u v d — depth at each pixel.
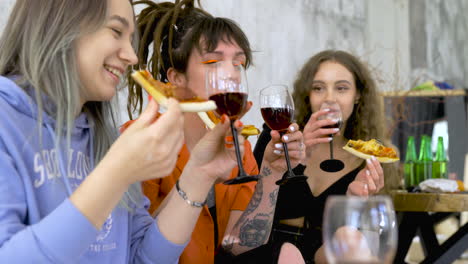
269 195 1.86
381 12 6.41
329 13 5.60
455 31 7.18
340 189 2.47
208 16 2.07
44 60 1.18
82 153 1.33
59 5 1.20
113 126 1.48
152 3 2.18
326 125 2.10
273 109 1.69
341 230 0.75
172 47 2.01
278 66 4.90
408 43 6.64
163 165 1.03
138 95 2.15
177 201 1.37
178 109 1.03
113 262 1.32
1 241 0.99
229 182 1.31
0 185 1.06
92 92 1.25
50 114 1.24
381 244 0.77
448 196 2.54
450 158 4.91
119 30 1.26
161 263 1.37
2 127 1.11
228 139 1.36
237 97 1.31
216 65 1.33
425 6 6.84
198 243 1.81
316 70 2.64
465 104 4.89
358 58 2.71
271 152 1.82
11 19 1.26
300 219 2.43
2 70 1.25
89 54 1.21
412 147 3.41
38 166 1.17
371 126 2.69
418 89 5.09
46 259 0.96
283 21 4.98
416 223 3.00
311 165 2.57
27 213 1.12
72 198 0.99
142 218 1.48
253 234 1.84
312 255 2.26
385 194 2.63
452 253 2.78
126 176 1.01
